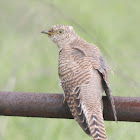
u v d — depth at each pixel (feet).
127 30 59.41
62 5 62.39
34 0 54.44
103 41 54.85
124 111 33.63
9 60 54.49
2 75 53.16
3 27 56.24
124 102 33.63
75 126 46.88
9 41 55.06
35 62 52.90
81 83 34.06
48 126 47.55
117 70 43.27
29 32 53.47
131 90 44.24
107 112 33.83
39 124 47.91
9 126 47.91
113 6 62.90
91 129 31.94
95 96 33.73
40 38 52.80
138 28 59.62
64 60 35.63
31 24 53.47
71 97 33.81
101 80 34.71
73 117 34.06
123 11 62.39
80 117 32.68
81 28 47.75
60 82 35.53
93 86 34.06
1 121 46.55
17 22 55.67
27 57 52.75
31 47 52.95
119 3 63.10
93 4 63.05
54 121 47.67
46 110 34.01
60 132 46.93
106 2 63.26
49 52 52.80
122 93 43.86
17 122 48.24
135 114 33.63
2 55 54.85
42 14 53.47
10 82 48.29
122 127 42.80
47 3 53.67
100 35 56.44
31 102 33.88
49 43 49.55
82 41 39.01
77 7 62.44
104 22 60.49
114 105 33.65
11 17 56.54
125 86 43.96
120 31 59.00
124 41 57.47
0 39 55.88
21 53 52.31
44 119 47.96
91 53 35.99
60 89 36.78
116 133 42.42
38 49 52.80
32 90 49.90
